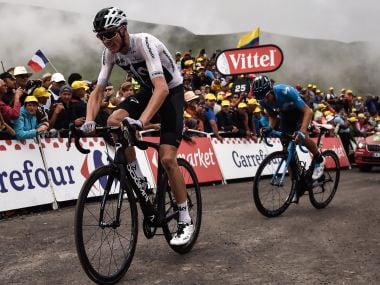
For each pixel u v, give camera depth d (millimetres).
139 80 2656
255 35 10633
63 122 4957
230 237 3148
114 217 2260
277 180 3885
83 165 4812
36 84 5215
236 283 2197
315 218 3789
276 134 4020
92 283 2230
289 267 2441
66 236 3268
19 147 4281
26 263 2596
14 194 4086
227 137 7230
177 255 2703
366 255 2656
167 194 2730
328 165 4355
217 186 6207
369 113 15430
